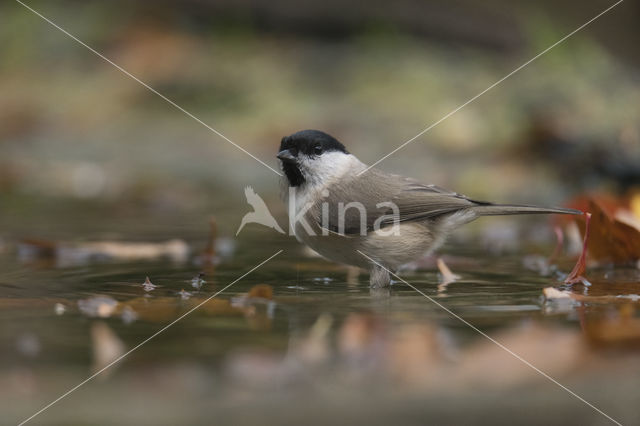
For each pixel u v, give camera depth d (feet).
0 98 82.02
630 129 53.36
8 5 98.12
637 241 28.27
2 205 47.98
